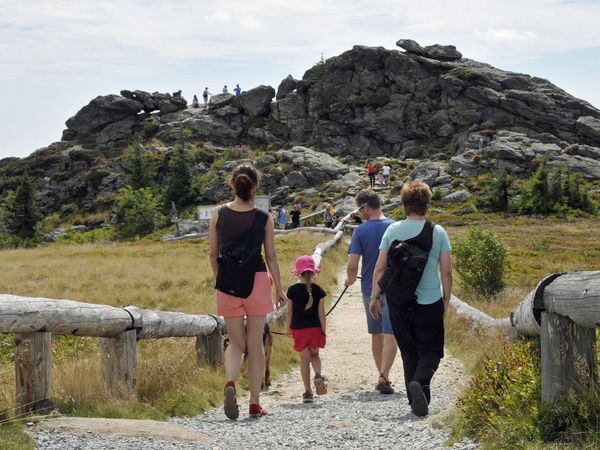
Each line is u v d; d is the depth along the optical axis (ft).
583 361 18.17
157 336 28.94
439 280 24.21
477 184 221.05
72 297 71.67
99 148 326.44
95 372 27.22
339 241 123.65
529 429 17.92
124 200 253.65
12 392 23.70
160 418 25.32
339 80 309.42
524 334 24.09
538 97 275.80
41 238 258.78
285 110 314.76
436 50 309.01
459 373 36.17
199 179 272.10
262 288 24.22
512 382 20.70
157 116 341.41
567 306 17.85
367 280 32.99
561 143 257.55
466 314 50.42
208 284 78.02
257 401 25.81
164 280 80.53
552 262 108.99
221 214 24.23
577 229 163.63
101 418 22.27
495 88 286.46
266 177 256.11
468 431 20.17
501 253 74.33
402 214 185.57
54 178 308.81
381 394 32.30
